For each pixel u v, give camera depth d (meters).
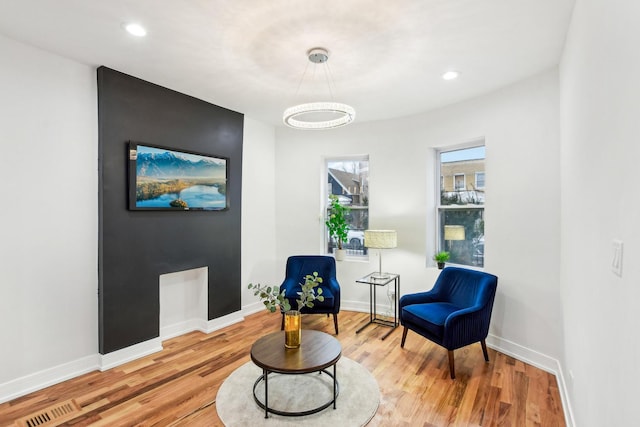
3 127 2.41
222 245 3.97
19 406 2.36
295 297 3.63
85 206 2.83
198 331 3.85
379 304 4.51
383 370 2.89
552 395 2.50
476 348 3.36
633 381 0.97
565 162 2.47
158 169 3.25
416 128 4.18
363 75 3.02
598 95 1.46
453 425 2.16
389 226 4.39
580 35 1.85
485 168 3.45
